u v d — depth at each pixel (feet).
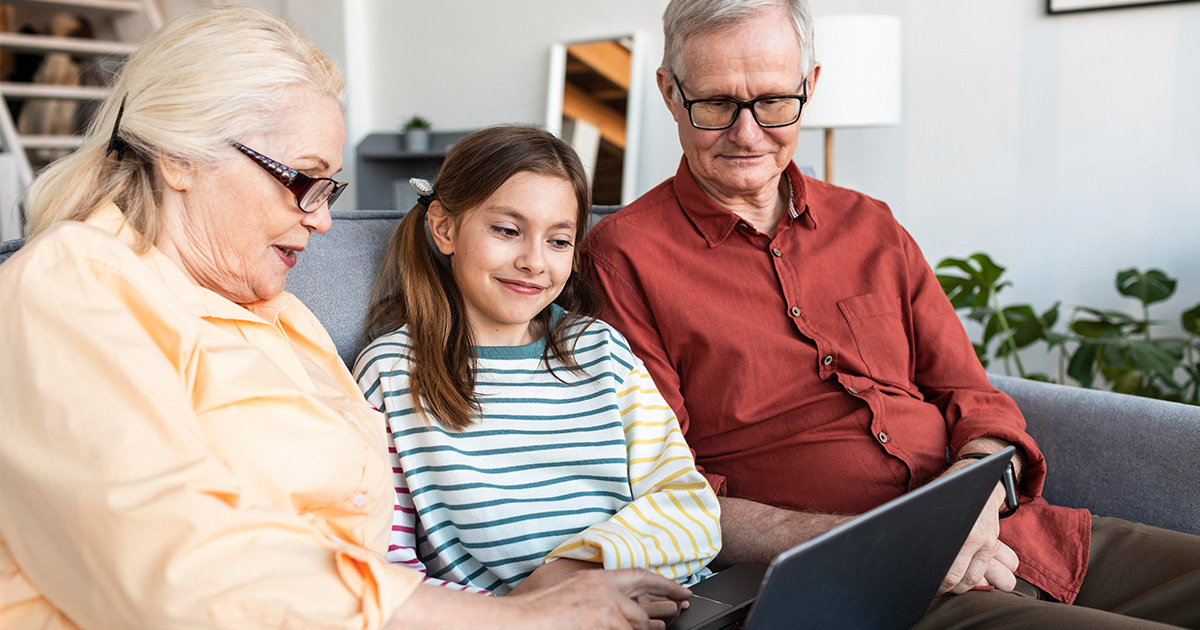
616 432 3.92
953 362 4.70
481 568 3.63
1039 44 8.51
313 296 3.98
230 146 2.82
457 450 3.67
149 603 2.16
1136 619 3.21
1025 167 8.72
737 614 3.22
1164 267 8.14
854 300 4.58
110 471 2.22
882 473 4.28
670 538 3.59
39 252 2.46
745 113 4.32
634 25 11.28
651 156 11.34
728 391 4.33
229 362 2.67
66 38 17.22
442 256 4.18
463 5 12.81
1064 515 4.19
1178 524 4.21
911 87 9.27
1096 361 7.77
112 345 2.35
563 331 4.15
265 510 2.43
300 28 3.16
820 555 2.40
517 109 12.48
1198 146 7.87
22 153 14.78
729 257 4.50
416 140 12.92
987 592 3.76
